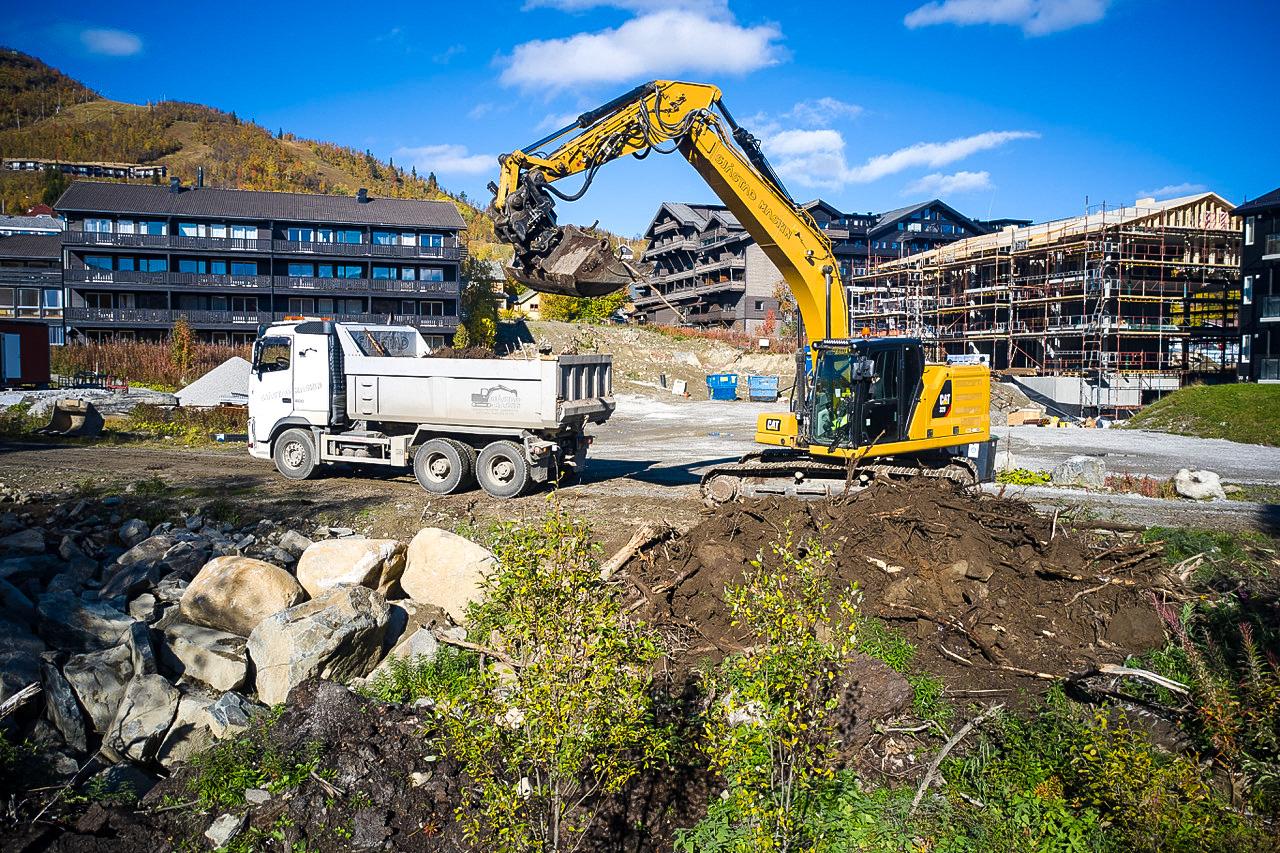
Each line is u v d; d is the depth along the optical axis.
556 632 4.23
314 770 6.04
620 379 45.91
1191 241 44.19
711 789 5.70
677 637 7.81
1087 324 42.03
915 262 55.75
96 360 36.97
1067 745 5.82
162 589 9.29
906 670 7.16
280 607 8.47
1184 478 15.65
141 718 7.06
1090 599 8.19
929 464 13.12
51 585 9.47
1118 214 43.50
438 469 14.45
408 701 7.15
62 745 6.91
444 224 54.12
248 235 51.25
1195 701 6.09
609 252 10.98
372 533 11.98
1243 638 6.98
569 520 4.53
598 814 5.43
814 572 4.87
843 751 6.02
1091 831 5.06
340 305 52.91
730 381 41.84
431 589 9.27
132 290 49.12
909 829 5.23
